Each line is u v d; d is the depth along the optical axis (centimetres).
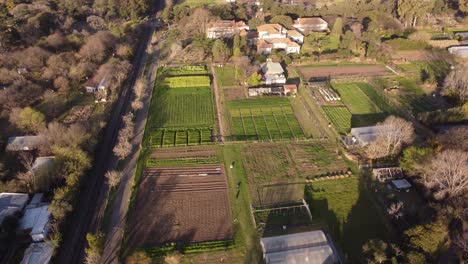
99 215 7038
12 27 13788
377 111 10769
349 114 10625
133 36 16000
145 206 7288
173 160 8656
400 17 18312
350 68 13825
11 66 11738
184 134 9662
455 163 6869
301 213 7156
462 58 14362
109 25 16550
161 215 7081
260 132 9819
